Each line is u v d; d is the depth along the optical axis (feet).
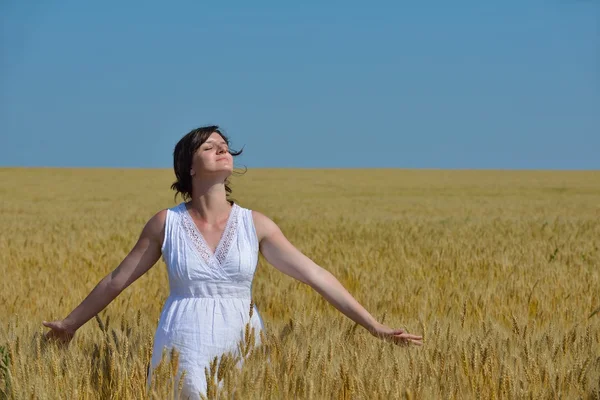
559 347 16.02
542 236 62.28
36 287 30.01
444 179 250.98
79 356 15.48
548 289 29.12
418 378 13.78
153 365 15.39
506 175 280.31
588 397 14.12
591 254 44.39
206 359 14.98
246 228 15.71
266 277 32.37
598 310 21.75
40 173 266.16
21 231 65.16
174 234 15.60
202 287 15.40
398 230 65.10
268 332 16.37
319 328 17.43
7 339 16.20
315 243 49.26
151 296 27.96
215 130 15.85
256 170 306.96
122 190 181.37
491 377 14.35
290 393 13.51
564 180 244.83
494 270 34.55
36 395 12.98
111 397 13.76
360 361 14.57
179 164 15.83
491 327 17.75
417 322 20.22
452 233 63.05
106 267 36.88
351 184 217.77
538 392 14.12
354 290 30.30
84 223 77.15
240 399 13.05
